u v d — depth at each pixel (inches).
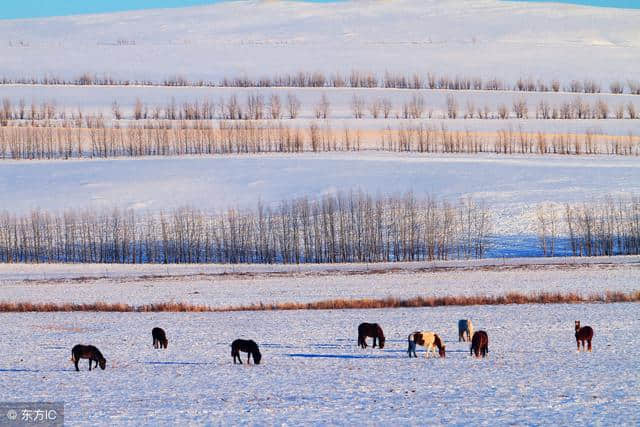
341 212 4060.0
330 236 3937.0
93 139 6122.1
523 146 6067.9
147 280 2972.4
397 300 2102.6
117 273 3245.6
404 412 970.1
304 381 1167.6
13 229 4261.8
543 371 1203.9
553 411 962.1
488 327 1680.6
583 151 5920.3
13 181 5255.9
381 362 1316.4
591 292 2335.1
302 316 1924.2
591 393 1055.0
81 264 3612.2
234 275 3078.2
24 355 1454.2
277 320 1863.9
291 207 4443.9
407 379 1164.5
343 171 5290.4
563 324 1689.2
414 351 1355.8
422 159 5639.8
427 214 3949.3
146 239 4119.1
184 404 1031.0
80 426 931.3
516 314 1857.8
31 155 6038.4
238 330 1721.2
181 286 2768.2
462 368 1243.2
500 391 1073.5
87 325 1834.4
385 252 3821.4
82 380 1205.7
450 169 5241.1
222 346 1520.7
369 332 1467.8
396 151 6023.6
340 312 1985.7
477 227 4010.8
